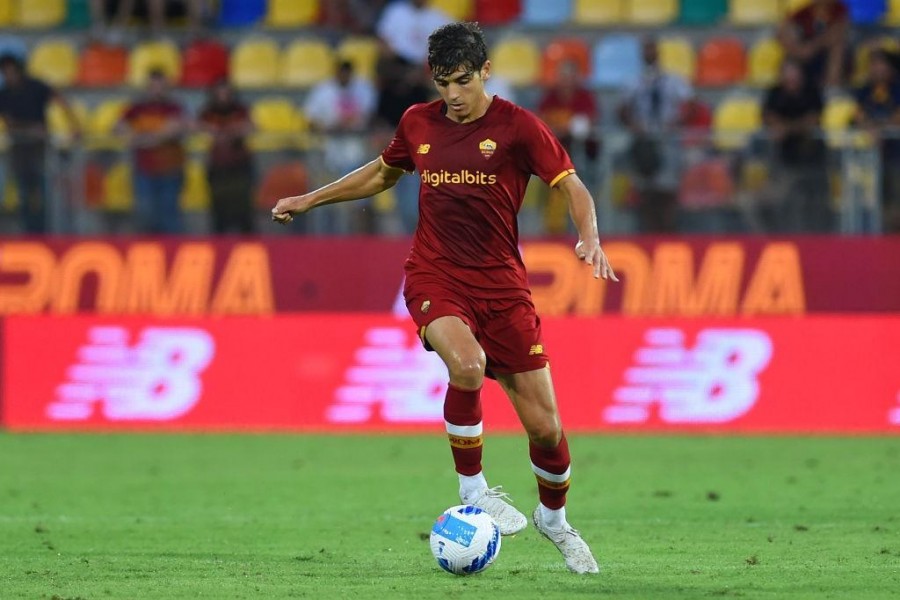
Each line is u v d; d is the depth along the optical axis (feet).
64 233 158.81
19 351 160.15
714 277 154.81
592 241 68.49
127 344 159.53
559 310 156.25
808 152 152.87
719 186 153.99
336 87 190.70
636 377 155.94
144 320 159.33
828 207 153.38
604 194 154.61
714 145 153.69
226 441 149.38
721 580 71.36
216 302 159.02
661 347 155.53
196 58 212.84
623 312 155.94
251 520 97.76
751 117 192.65
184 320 159.12
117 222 158.81
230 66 213.66
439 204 71.77
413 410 157.48
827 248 153.69
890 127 152.87
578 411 155.94
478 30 70.33
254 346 158.81
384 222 157.99
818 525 93.86
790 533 90.17
